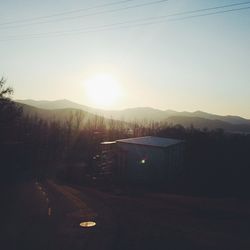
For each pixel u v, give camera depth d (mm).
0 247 14953
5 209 23000
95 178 41062
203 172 41031
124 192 31719
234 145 56062
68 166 55406
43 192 32188
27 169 67938
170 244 14055
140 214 20094
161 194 30203
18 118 62625
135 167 39312
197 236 15086
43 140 91750
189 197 27578
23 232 17078
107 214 20516
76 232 16641
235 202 24125
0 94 54094
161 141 42562
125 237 15336
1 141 55500
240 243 13938
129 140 42750
